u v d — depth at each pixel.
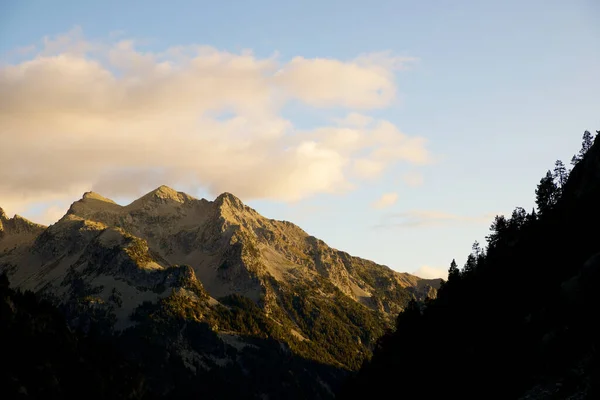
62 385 162.00
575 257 160.38
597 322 127.00
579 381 115.81
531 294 166.38
